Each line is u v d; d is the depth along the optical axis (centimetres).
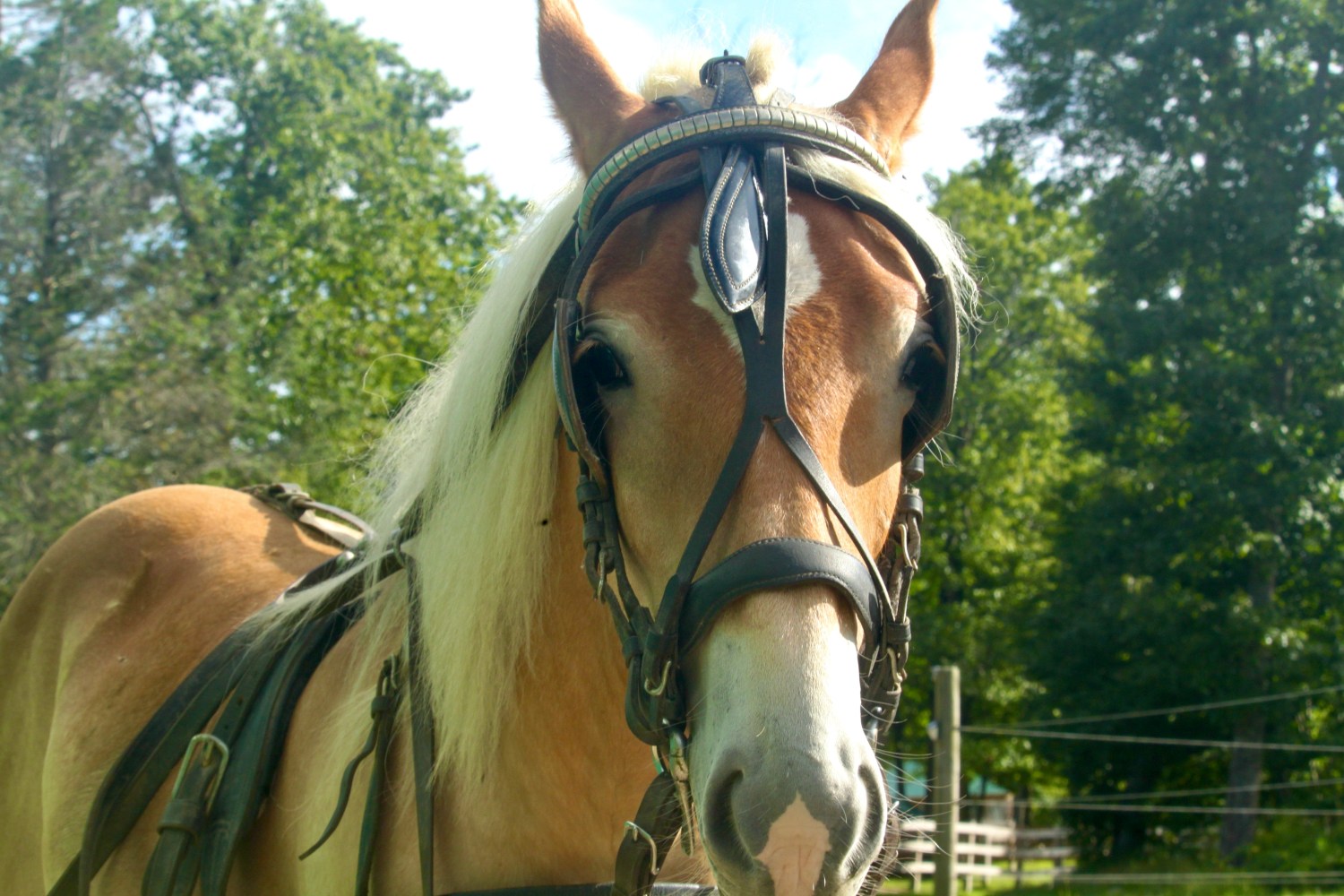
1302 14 1625
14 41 1712
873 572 133
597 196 158
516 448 168
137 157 1733
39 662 263
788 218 146
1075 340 2242
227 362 1546
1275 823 1534
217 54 2139
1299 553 1590
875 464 140
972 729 750
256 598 240
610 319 142
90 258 1623
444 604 170
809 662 121
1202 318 1596
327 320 1541
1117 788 1806
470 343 177
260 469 1414
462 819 171
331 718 192
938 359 153
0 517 1355
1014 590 2230
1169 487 1595
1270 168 1616
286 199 1977
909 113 180
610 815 168
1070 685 1752
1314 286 1544
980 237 2289
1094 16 1728
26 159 1652
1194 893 1272
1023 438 2216
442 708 169
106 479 1423
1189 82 1678
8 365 1537
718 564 130
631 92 174
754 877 115
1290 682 1519
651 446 138
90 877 205
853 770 116
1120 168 1778
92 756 226
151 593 255
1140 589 1645
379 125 2086
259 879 195
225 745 199
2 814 266
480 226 1947
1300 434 1587
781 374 133
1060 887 1447
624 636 145
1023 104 1812
